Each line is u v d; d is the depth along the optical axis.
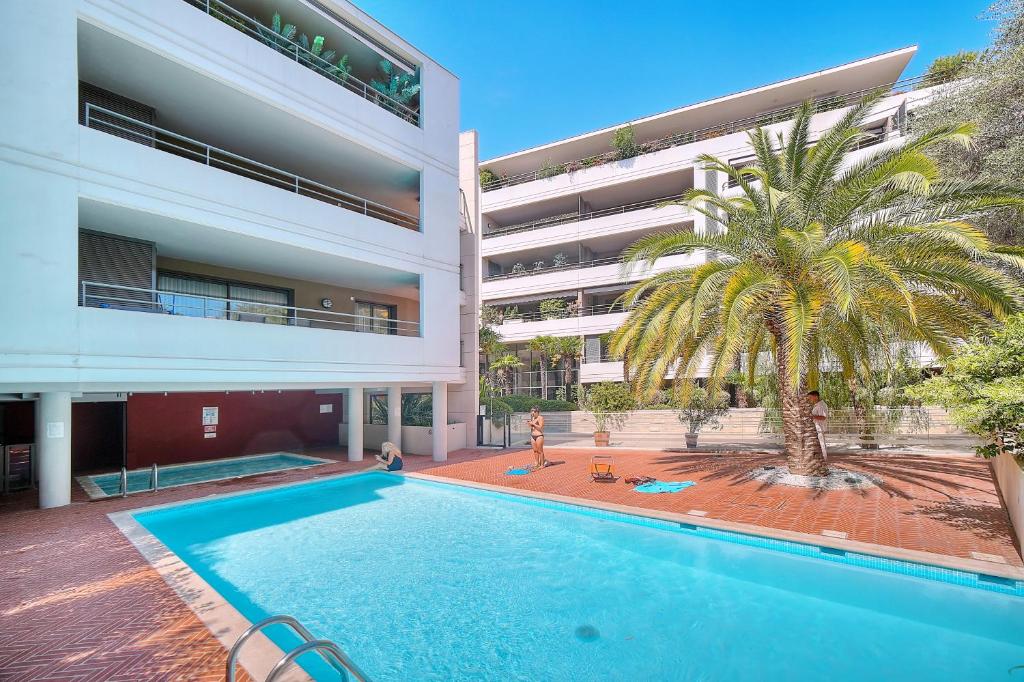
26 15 8.17
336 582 6.68
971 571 5.90
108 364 8.84
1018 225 11.87
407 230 14.62
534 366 30.81
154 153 9.62
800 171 10.66
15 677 4.05
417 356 14.59
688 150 25.77
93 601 5.55
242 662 4.30
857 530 7.34
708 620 5.55
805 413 10.91
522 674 4.60
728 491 10.12
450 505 10.61
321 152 14.08
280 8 12.95
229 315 14.31
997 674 4.40
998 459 9.72
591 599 6.12
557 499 9.98
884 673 4.46
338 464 14.89
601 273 27.78
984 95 11.70
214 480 12.52
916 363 14.18
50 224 8.27
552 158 31.78
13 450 11.12
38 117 8.21
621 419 21.80
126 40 9.38
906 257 9.17
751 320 11.12
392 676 4.59
